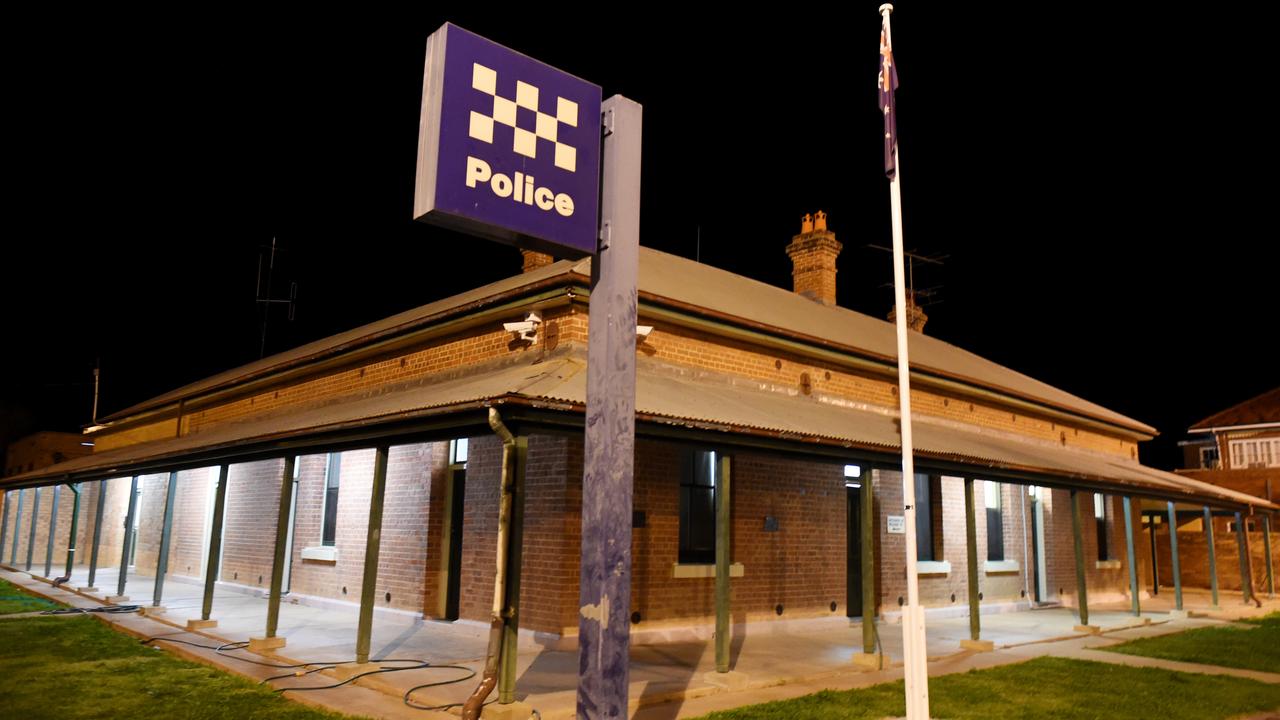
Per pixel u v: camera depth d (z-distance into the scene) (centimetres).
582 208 598
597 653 558
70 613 1418
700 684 879
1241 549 2088
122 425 2628
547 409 775
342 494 1499
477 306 1195
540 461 1134
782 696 863
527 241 583
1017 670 1043
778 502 1341
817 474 1415
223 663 958
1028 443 1895
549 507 1107
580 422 811
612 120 627
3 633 1186
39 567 2445
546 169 584
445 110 545
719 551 923
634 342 603
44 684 849
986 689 917
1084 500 2069
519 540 755
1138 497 1761
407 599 1312
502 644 737
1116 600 2122
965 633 1386
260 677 894
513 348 1175
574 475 1097
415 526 1330
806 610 1351
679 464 1217
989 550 1786
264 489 1742
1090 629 1424
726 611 910
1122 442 2325
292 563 1596
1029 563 1856
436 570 1295
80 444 3089
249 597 1652
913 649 692
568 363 997
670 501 1192
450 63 554
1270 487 2836
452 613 1276
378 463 965
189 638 1125
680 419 884
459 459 1311
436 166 534
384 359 1441
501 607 741
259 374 1756
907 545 733
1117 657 1176
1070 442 2080
